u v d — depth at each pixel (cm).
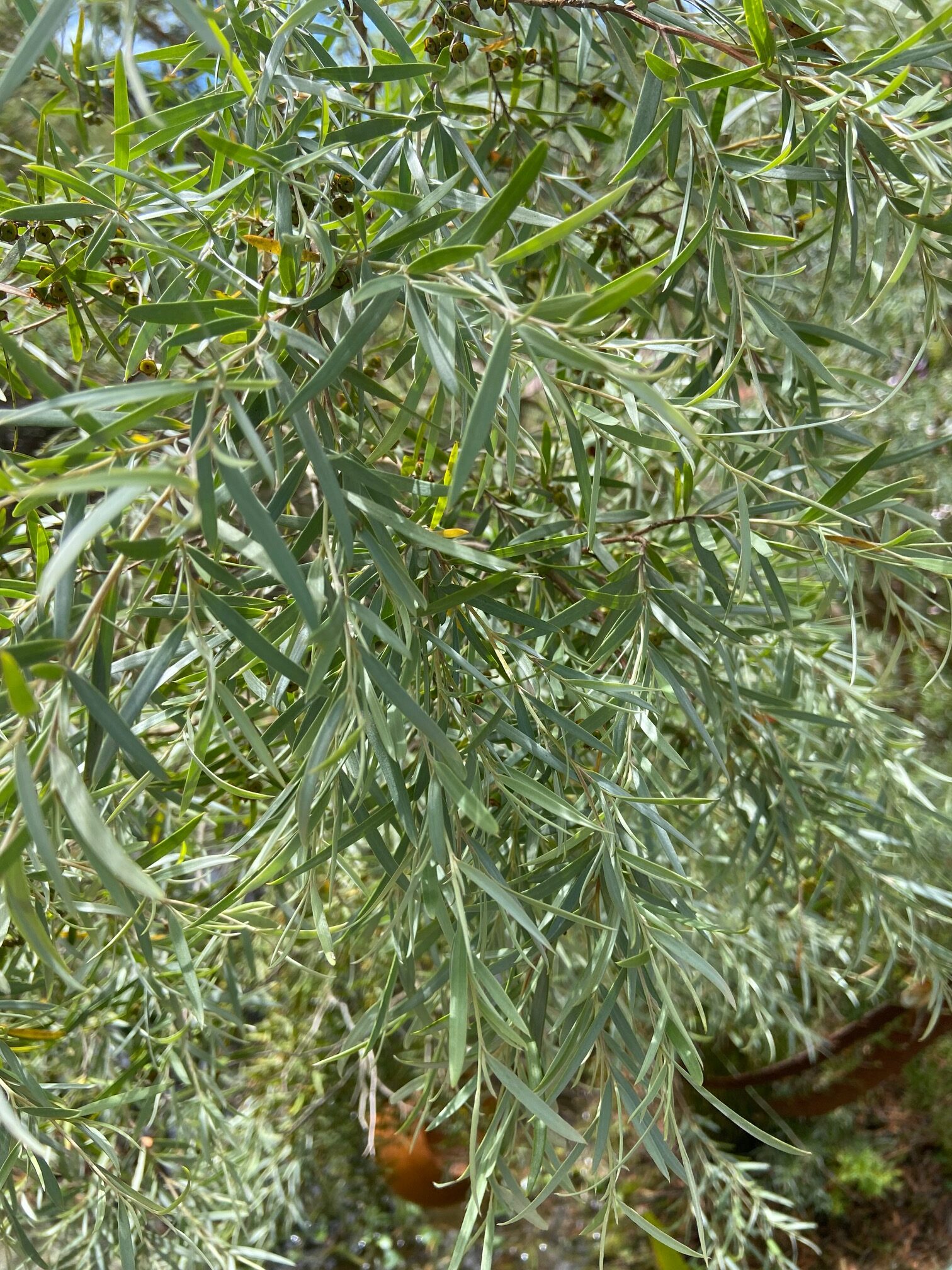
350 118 40
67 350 57
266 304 27
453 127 37
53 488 18
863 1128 160
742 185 49
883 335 86
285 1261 61
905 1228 148
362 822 32
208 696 26
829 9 48
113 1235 56
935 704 93
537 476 62
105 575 30
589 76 66
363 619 27
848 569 45
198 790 49
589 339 34
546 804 33
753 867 68
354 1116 94
